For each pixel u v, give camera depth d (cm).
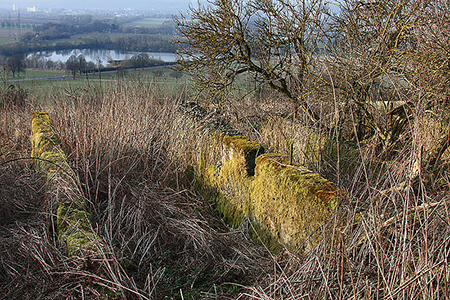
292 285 233
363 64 512
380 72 481
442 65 411
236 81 726
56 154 427
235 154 395
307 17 617
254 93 783
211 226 394
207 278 308
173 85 694
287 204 309
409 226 199
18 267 288
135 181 443
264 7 651
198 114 529
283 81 662
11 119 651
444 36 413
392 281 189
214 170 442
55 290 246
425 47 423
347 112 555
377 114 530
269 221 334
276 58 667
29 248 291
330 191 282
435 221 207
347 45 559
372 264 224
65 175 369
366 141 503
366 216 238
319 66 554
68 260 265
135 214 363
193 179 479
